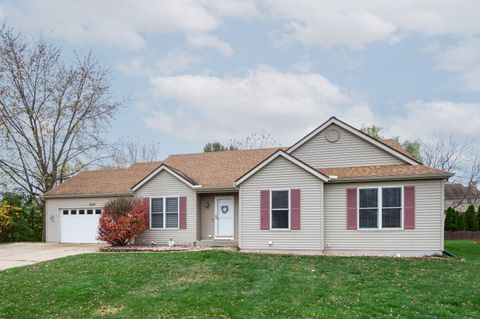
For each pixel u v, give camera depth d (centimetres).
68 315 957
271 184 1917
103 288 1165
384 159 1933
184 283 1202
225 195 2219
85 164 3469
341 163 1983
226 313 934
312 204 1848
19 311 985
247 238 1934
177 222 2230
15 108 3150
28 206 3284
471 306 984
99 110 3450
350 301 1012
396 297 1042
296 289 1119
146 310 966
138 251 1977
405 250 1736
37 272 1430
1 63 3114
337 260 1572
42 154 3303
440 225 1702
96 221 2542
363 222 1802
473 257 1753
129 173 2752
